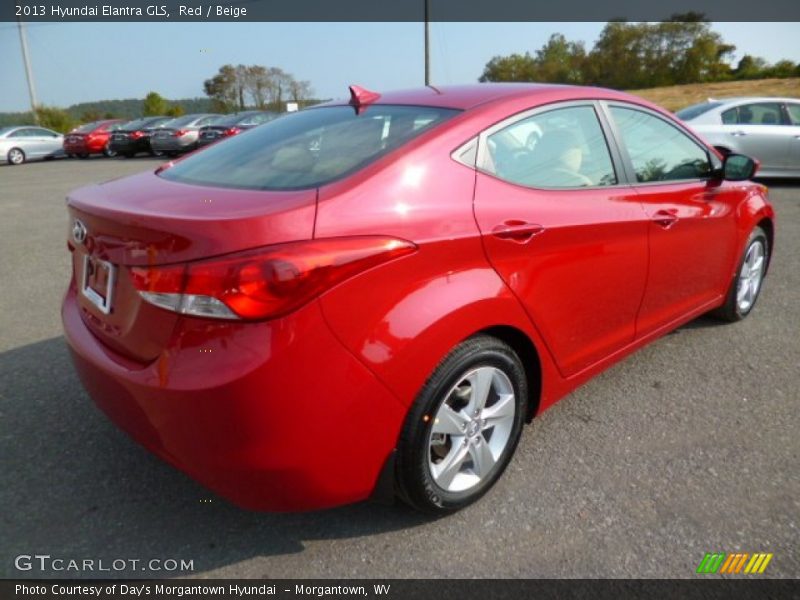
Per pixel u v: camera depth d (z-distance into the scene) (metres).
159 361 1.89
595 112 2.94
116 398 2.08
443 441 2.30
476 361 2.24
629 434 2.94
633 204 2.92
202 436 1.85
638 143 3.13
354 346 1.91
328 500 2.03
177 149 20.66
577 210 2.62
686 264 3.39
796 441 2.87
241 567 2.16
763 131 9.83
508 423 2.49
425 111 2.54
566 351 2.68
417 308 2.03
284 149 2.52
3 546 2.24
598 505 2.44
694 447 2.82
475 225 2.21
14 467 2.70
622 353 3.11
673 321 3.47
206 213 1.92
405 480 2.17
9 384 3.46
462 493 2.36
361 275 1.91
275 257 1.78
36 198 11.29
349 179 2.06
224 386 1.77
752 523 2.33
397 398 2.02
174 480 2.62
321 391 1.87
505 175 2.43
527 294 2.39
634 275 2.96
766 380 3.48
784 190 10.00
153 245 1.90
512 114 2.54
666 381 3.48
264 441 1.84
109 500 2.50
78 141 22.70
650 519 2.35
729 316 4.23
